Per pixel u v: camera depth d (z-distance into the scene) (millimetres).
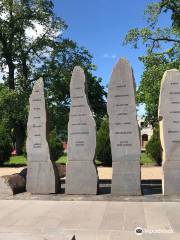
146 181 16391
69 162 12852
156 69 25609
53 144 28641
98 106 47625
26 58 37656
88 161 12703
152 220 9344
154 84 25359
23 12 36312
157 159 27234
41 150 13164
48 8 36594
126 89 12492
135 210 10414
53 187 12953
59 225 9102
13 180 13211
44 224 9234
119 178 12445
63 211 10547
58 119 36281
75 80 12930
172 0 26234
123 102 12492
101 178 18641
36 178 13141
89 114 12766
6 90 33375
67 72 36656
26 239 6543
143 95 26312
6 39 36719
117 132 12500
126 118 12453
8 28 36406
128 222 9227
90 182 12633
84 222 9320
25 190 13609
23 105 33344
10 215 10250
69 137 12883
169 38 27984
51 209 10828
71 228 8805
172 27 26547
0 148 28812
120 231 8492
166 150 12297
